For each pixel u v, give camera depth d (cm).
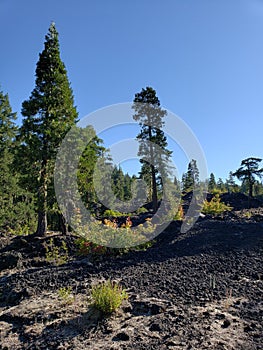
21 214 2019
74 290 646
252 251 869
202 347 374
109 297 507
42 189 1295
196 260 820
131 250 1010
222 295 557
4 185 2048
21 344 435
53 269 850
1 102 2330
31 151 1264
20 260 969
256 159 2556
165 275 703
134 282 664
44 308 550
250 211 1842
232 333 409
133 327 450
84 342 418
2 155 2098
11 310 566
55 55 1435
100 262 902
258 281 631
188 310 493
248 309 489
